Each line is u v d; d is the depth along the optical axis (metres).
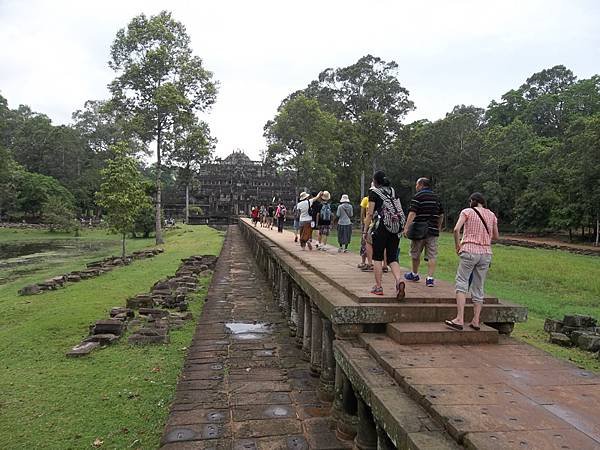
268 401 6.43
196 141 36.53
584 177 37.25
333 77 59.31
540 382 3.82
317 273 8.49
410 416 3.26
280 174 73.38
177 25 36.09
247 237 33.47
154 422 5.90
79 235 54.72
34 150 75.19
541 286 17.73
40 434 5.58
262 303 13.44
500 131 59.78
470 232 5.30
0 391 6.91
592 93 65.50
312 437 5.39
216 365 8.02
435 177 58.19
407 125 66.38
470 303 5.81
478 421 3.01
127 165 27.12
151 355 8.60
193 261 21.94
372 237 6.00
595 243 40.50
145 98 36.25
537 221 47.28
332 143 48.50
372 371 4.30
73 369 7.86
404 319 5.43
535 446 2.66
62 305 13.27
